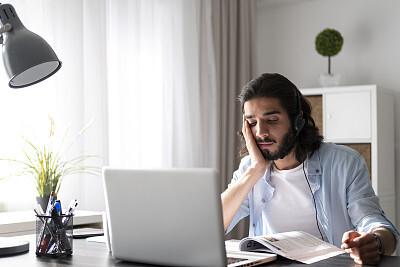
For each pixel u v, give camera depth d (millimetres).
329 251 1425
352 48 4160
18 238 1766
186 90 3650
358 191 1730
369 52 4094
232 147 3998
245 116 1779
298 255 1353
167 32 3582
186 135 3627
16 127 2695
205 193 1178
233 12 4086
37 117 2781
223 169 3922
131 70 3334
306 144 1838
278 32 4504
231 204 1778
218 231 1179
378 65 4055
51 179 2447
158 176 1235
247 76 4156
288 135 1745
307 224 1867
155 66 3508
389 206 3768
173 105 3600
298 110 1761
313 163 1842
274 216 1914
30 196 2748
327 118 3748
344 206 1779
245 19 4160
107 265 1288
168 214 1232
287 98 1727
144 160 3420
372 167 3576
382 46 4039
